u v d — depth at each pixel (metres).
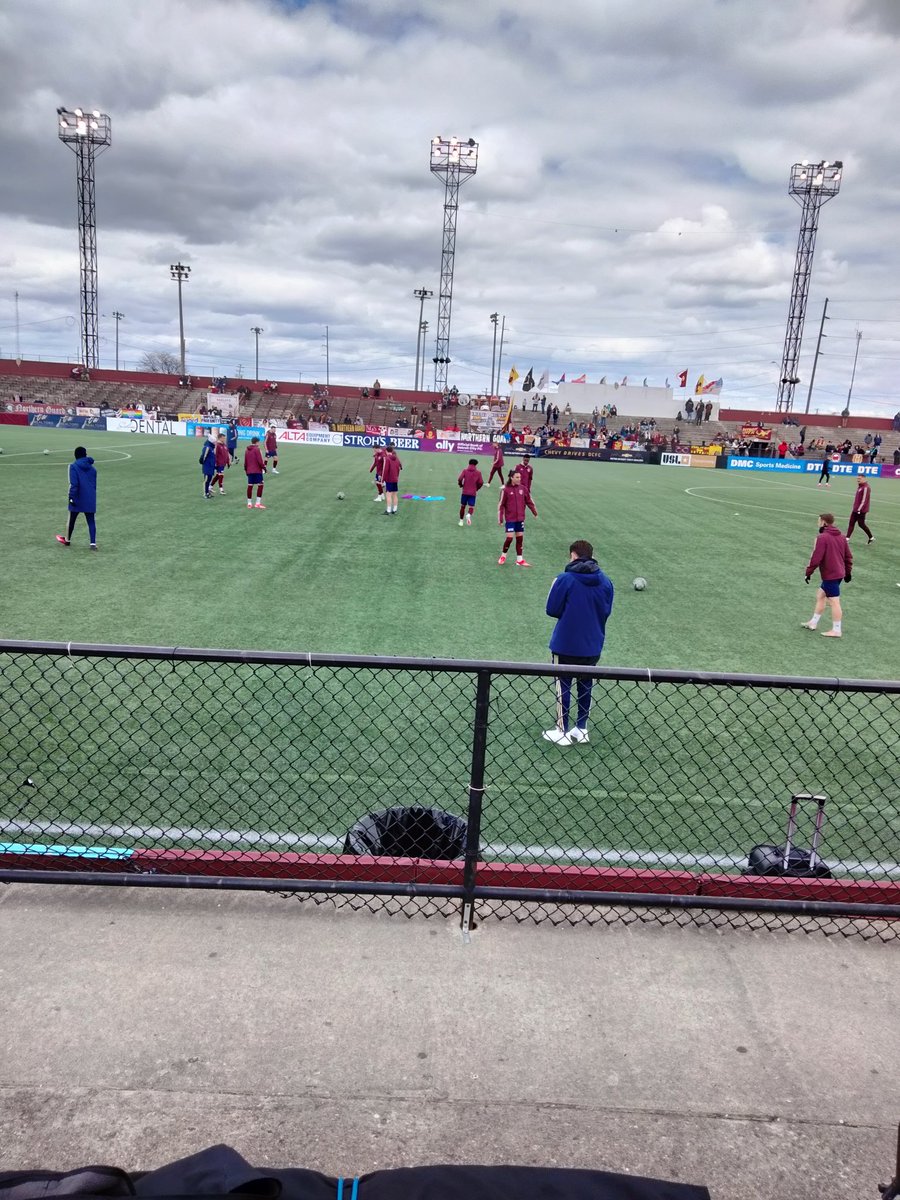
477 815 3.28
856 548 17.47
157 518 15.96
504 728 6.23
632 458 51.44
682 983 3.14
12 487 19.41
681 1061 2.74
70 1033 2.73
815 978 3.21
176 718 6.03
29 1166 2.24
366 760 5.50
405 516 18.39
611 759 5.77
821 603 9.80
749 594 11.88
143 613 8.94
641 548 15.80
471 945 3.31
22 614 8.68
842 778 5.59
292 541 14.10
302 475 27.45
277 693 6.65
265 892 3.58
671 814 4.98
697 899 3.40
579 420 65.19
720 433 64.00
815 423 65.56
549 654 8.20
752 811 5.07
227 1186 1.56
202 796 4.85
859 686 3.12
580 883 3.64
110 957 3.12
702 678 3.13
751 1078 2.68
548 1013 2.94
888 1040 2.88
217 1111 2.45
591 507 23.05
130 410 55.59
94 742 5.54
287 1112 2.46
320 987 3.01
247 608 9.37
